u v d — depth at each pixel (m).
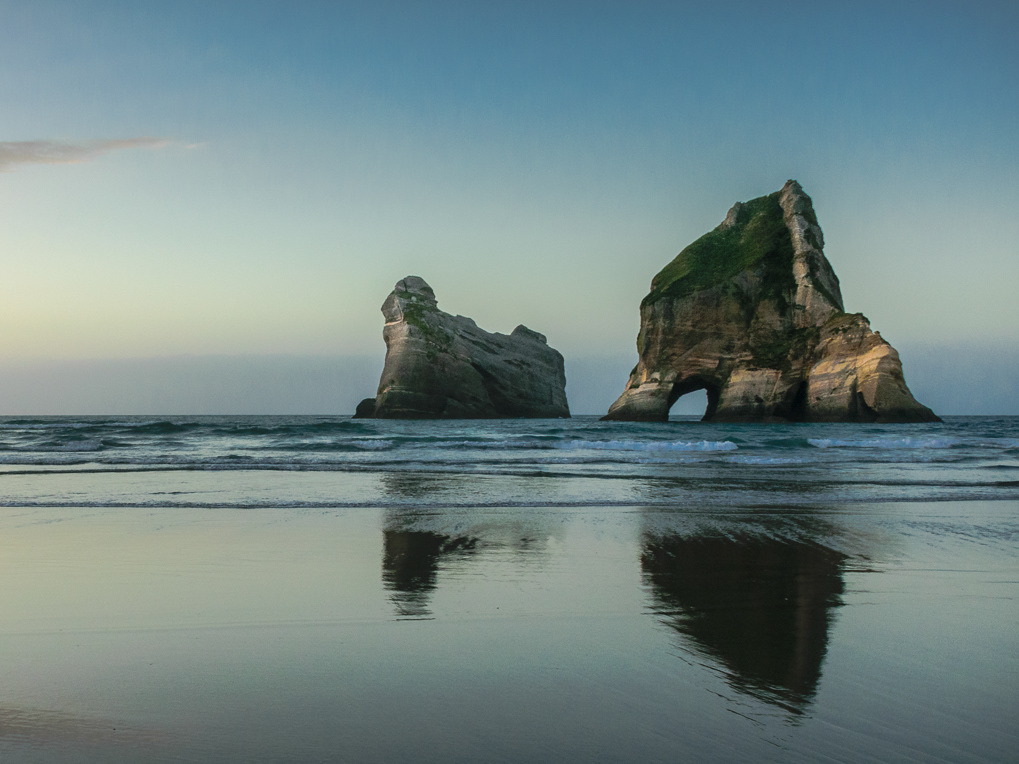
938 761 3.18
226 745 3.29
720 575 7.30
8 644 4.86
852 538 9.51
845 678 4.26
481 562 7.87
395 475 17.94
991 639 5.09
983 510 12.26
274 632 5.18
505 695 3.96
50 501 12.65
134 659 4.55
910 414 65.00
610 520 10.97
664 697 3.94
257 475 17.75
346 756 3.19
